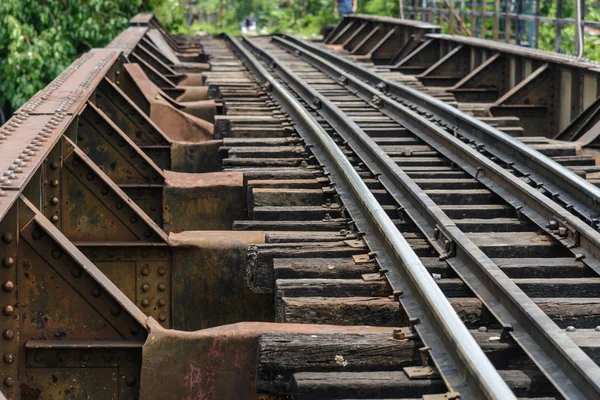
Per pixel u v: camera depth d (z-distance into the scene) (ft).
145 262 28.25
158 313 28.32
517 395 20.34
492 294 24.85
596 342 21.79
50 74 104.06
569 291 26.61
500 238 31.32
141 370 20.97
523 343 21.76
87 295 21.25
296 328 21.94
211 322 28.48
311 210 33.30
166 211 35.35
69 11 107.86
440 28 98.27
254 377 21.50
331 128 50.85
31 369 20.86
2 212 19.03
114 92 44.70
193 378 21.27
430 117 53.52
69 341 21.08
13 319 20.57
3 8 99.76
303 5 195.31
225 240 28.66
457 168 41.50
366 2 166.30
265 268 27.71
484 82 74.95
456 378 19.72
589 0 89.92
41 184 26.09
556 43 91.20
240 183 35.99
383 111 56.54
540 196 33.12
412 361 21.30
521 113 63.46
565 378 19.98
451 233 28.68
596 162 46.60
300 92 64.80
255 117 51.49
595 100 52.19
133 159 35.99
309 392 19.99
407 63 94.94
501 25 116.06
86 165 28.43
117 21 112.47
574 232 29.78
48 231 21.06
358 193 31.99
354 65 80.23
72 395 20.98
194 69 83.41
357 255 27.50
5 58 104.06
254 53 103.30
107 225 28.53
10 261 20.48
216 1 209.05
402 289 24.58
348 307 23.79
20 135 27.09
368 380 20.21
